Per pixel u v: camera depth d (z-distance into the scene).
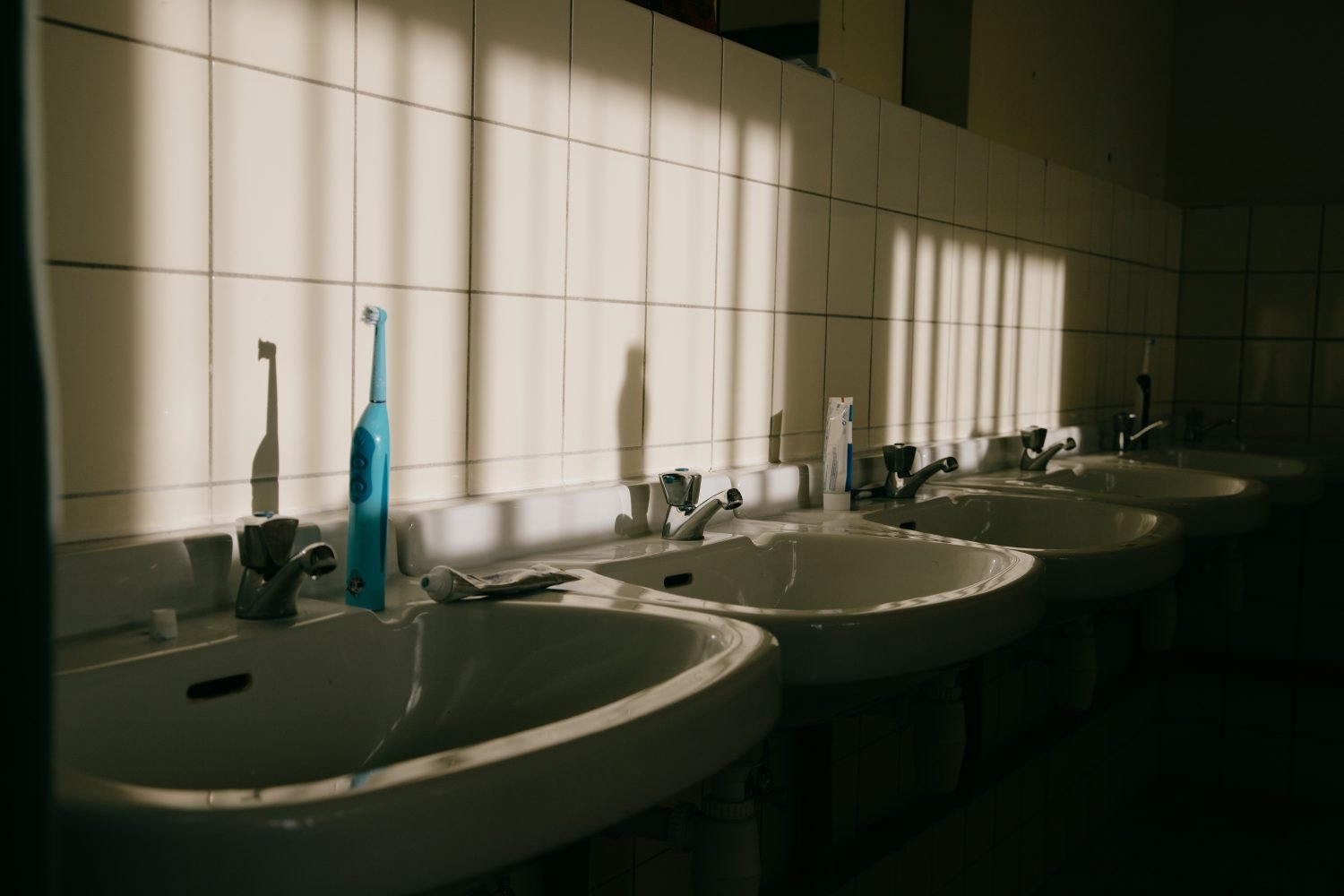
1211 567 2.60
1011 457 2.61
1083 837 2.97
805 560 1.57
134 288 1.01
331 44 1.16
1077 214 2.99
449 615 1.06
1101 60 3.22
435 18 1.27
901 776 2.23
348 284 1.20
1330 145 3.46
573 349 1.49
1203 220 3.59
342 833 0.56
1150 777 3.44
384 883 0.58
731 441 1.80
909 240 2.26
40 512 0.36
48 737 0.36
